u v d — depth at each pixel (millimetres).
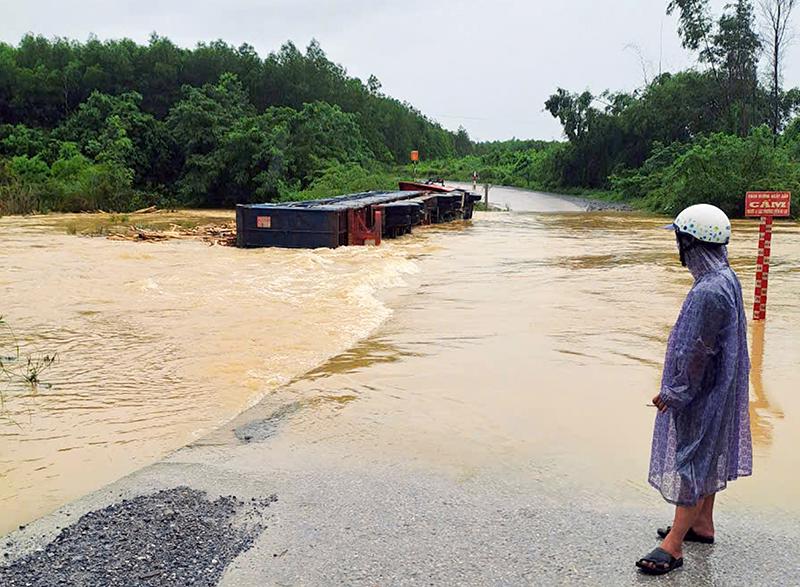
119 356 7254
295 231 16109
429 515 3857
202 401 5910
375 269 12781
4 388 6250
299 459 4641
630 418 5410
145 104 45094
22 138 39281
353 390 6125
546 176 66438
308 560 3379
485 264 14398
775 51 48219
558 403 5758
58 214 31688
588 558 3436
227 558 3381
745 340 3422
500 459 4645
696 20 49500
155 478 4320
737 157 32562
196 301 10055
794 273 13094
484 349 7457
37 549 3455
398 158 68500
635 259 15250
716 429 3301
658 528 3721
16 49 46344
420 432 5129
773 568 3363
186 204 38344
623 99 58531
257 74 48812
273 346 7637
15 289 10906
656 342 7754
